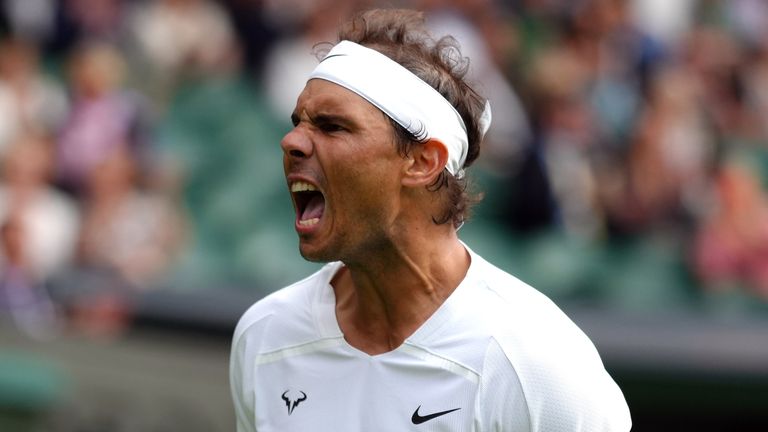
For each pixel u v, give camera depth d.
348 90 8.63
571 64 30.48
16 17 29.64
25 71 28.75
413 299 8.94
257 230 29.48
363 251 8.84
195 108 30.62
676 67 32.22
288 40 31.31
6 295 23.33
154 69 30.23
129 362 23.03
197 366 23.36
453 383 8.66
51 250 25.39
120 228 26.47
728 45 33.44
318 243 8.85
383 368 8.88
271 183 30.36
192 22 31.03
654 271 29.11
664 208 29.67
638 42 32.06
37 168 26.17
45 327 22.94
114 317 23.23
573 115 29.84
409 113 8.65
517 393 8.53
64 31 29.97
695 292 28.97
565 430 8.53
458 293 8.89
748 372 23.92
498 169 29.16
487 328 8.70
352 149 8.58
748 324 25.27
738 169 30.61
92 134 27.16
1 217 24.78
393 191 8.73
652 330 24.53
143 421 22.89
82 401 22.67
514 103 29.16
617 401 8.77
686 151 30.62
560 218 29.39
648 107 30.78
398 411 8.74
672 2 33.44
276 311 9.52
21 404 22.33
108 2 30.59
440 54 9.01
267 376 9.40
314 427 9.05
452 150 8.91
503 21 30.66
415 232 8.88
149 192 28.05
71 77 28.70
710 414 24.33
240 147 30.42
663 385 24.08
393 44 8.93
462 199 9.13
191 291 24.03
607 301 28.50
